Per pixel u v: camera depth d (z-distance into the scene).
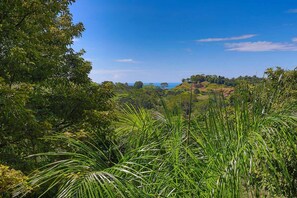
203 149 3.24
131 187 2.60
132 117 4.13
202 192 2.80
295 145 3.14
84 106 7.62
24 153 6.00
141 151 3.21
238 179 2.71
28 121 5.68
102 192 2.65
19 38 6.40
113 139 3.79
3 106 5.23
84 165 2.96
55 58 8.02
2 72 6.27
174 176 3.02
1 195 3.69
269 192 3.17
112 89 8.16
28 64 6.57
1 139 5.86
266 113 3.28
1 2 6.35
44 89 7.76
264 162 3.08
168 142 3.35
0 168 3.82
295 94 3.41
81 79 8.60
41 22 7.52
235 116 3.21
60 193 2.60
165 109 3.65
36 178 2.98
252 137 2.99
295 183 3.36
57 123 7.76
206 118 3.33
